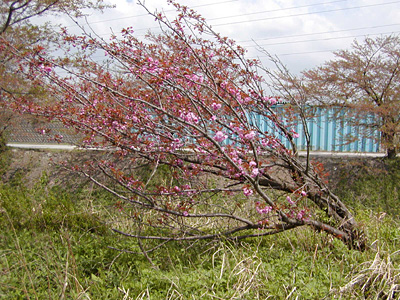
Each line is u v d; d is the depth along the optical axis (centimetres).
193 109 409
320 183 457
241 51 453
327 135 1152
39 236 463
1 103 534
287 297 308
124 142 412
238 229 428
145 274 350
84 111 404
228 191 426
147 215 519
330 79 911
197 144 408
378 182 864
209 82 434
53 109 429
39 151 1061
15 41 1066
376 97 916
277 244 441
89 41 416
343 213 459
